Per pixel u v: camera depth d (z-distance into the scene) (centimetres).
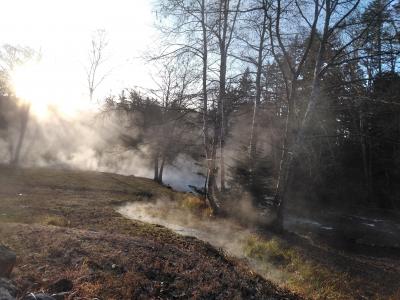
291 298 823
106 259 754
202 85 1788
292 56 1627
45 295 532
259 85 1761
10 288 520
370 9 1380
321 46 1453
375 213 2656
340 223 2198
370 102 1492
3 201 1600
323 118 1581
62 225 1188
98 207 1666
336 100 1553
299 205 2483
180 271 773
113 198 2048
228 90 1778
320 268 1119
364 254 1527
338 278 1060
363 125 2194
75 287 620
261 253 1192
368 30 1389
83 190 2259
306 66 1627
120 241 895
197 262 855
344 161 3206
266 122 1842
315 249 1365
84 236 898
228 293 714
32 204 1585
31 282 605
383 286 1077
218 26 1730
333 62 1449
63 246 797
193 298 666
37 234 878
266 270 1039
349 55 1490
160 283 697
